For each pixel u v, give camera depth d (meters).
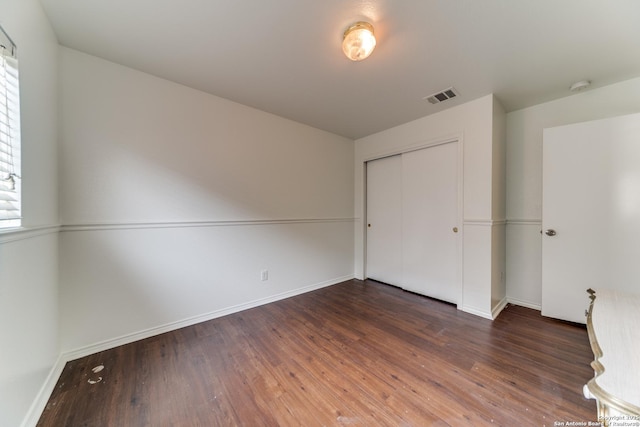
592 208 2.07
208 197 2.31
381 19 1.41
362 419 1.19
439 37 1.55
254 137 2.62
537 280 2.51
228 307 2.43
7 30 1.03
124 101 1.89
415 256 3.03
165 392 1.37
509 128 2.67
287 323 2.23
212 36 1.57
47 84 1.45
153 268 2.01
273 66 1.88
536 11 1.34
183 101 2.16
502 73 1.95
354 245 3.76
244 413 1.23
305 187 3.10
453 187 2.63
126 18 1.42
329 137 3.38
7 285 0.99
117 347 1.83
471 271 2.44
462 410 1.23
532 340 1.89
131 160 1.92
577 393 1.33
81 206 1.72
